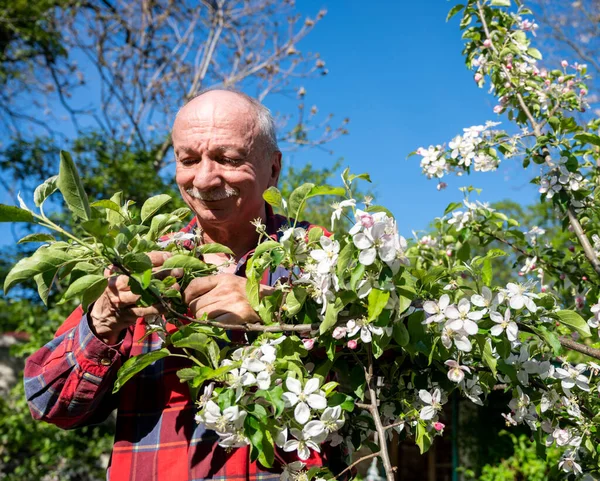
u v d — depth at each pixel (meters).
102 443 6.38
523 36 2.47
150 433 1.50
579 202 2.11
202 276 1.35
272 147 1.73
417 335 1.25
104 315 1.40
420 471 7.67
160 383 1.52
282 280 1.54
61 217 6.11
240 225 1.67
